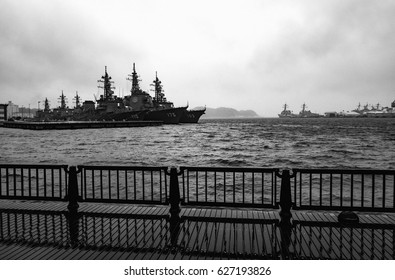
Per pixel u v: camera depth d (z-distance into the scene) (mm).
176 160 38562
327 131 115125
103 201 9539
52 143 69125
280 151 48469
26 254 6621
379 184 20922
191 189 19406
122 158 41000
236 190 19062
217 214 9141
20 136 96125
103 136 93000
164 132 114500
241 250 6730
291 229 7922
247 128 148000
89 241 7289
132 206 10023
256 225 8227
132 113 147625
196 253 6621
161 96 175250
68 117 197875
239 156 42125
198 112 198750
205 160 38312
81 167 9617
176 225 8266
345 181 21938
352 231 7766
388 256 6410
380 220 8578
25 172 25969
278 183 20594
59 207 10008
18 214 9320
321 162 36250
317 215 9031
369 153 45125
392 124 195125
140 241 7266
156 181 21703
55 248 6926
